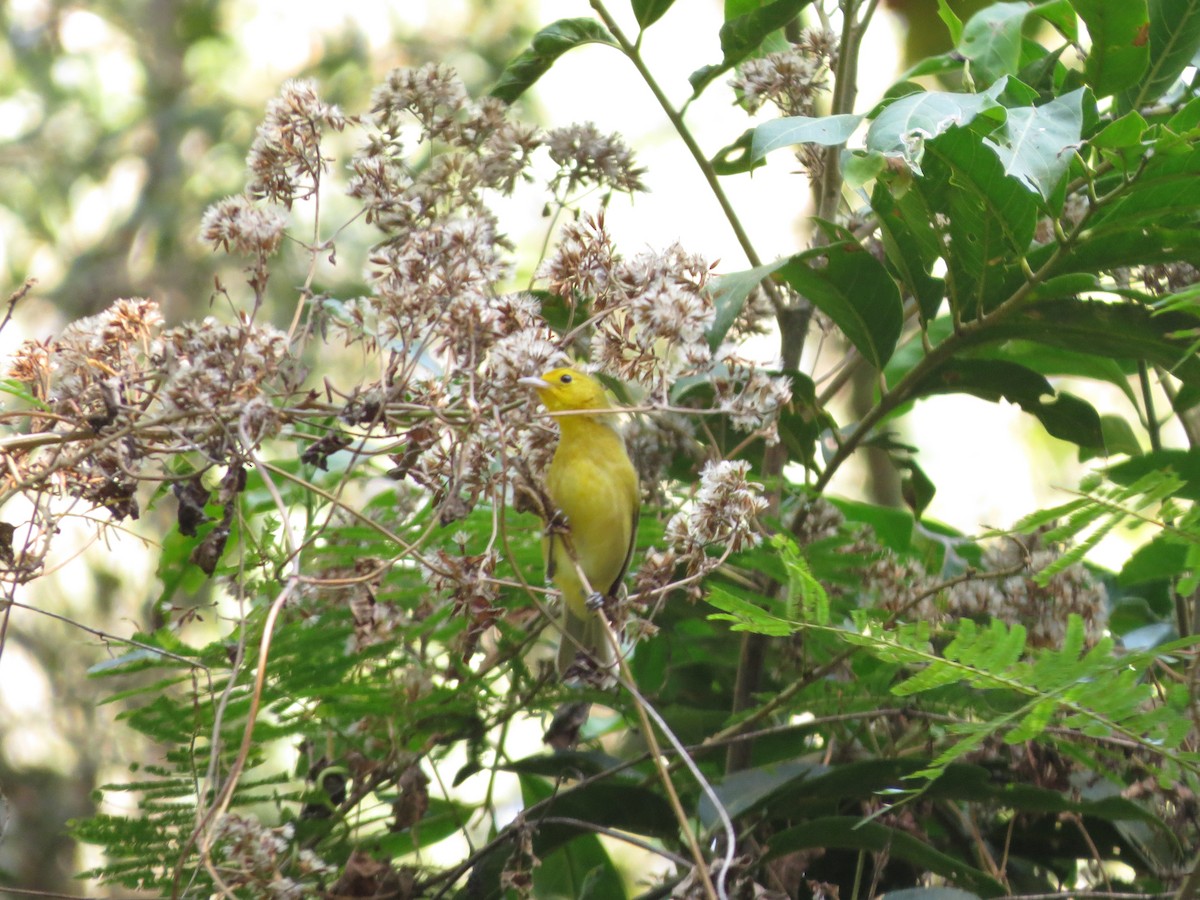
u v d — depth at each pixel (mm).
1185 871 6887
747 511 5734
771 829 7500
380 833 7801
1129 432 9289
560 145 6793
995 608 7059
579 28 7531
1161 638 7988
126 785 6230
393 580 6871
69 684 15367
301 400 5984
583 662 5801
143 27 21656
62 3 21469
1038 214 7184
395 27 20484
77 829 6223
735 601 5363
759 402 5863
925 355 7254
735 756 7555
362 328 5945
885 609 6949
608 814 6980
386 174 6461
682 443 8133
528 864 6305
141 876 6305
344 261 17047
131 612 15680
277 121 6262
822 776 6641
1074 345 6969
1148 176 5969
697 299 5691
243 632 5539
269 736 6680
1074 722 5301
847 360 8312
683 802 7688
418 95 6680
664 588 5703
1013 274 7055
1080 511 5098
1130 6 6719
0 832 5816
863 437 7789
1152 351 6797
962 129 5930
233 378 5387
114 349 5785
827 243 8000
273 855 5285
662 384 5812
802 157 8273
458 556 6398
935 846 8016
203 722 6281
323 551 6691
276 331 5719
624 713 7617
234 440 5434
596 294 6000
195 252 19859
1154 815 6555
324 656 6660
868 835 6402
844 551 7367
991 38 7570
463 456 5441
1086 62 7047
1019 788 6586
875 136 5457
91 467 5746
